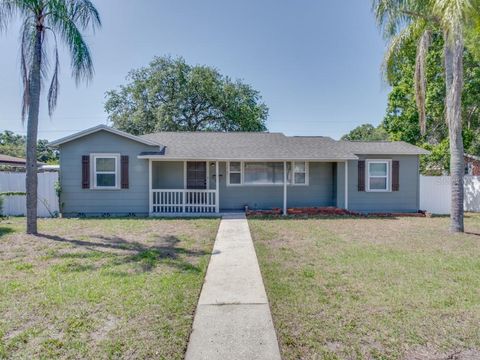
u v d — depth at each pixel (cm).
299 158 1237
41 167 2023
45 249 657
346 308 372
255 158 1225
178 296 402
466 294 414
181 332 314
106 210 1221
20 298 395
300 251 656
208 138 1476
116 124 2739
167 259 583
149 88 2731
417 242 744
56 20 821
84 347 287
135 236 808
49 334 310
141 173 1227
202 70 2853
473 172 1973
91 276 479
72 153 1206
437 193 1377
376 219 1148
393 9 871
